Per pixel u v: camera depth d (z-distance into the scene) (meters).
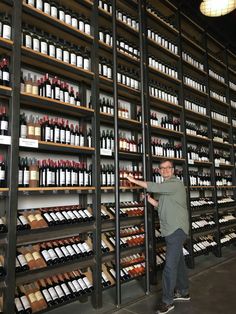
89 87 3.02
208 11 2.93
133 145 3.13
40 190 2.01
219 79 5.04
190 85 4.14
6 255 1.77
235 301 2.47
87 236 2.55
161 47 3.53
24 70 2.53
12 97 1.90
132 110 3.54
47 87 2.33
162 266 3.05
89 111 2.48
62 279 2.27
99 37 2.92
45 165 2.25
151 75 3.47
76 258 2.23
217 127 5.23
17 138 1.89
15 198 1.83
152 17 3.45
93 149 2.46
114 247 2.58
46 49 2.34
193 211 3.79
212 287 2.81
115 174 2.55
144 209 2.75
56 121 2.37
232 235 4.66
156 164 3.80
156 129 3.28
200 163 4.00
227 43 5.12
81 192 2.31
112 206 2.88
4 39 1.90
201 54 4.57
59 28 2.37
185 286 2.46
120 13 3.12
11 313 1.73
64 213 2.30
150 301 2.47
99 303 2.30
